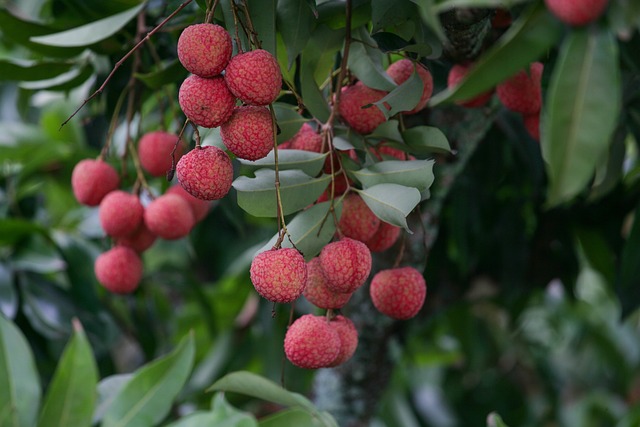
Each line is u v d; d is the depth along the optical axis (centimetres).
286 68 107
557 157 82
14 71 120
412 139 104
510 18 105
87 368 112
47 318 139
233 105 95
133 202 119
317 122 106
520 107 107
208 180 96
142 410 112
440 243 149
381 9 98
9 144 151
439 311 151
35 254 138
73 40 113
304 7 100
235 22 96
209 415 107
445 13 100
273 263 94
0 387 112
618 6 82
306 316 100
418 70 104
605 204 142
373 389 138
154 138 119
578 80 82
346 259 97
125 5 119
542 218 146
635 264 131
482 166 139
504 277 147
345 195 100
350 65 104
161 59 122
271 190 99
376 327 133
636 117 114
